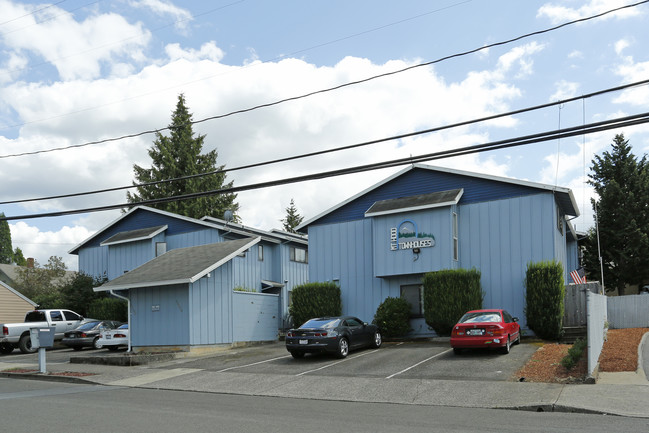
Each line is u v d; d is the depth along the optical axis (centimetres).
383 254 2583
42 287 4225
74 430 929
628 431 905
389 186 2723
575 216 2664
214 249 2670
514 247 2377
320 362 1859
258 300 2712
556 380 1374
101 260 3853
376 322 2455
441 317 2300
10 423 991
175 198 1766
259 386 1512
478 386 1361
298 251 3856
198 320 2344
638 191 4003
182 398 1345
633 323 2778
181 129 5744
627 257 3878
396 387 1402
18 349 3131
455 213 2486
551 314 2147
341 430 927
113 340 2608
